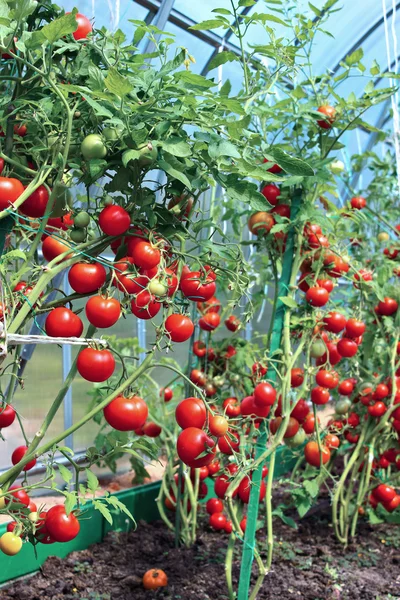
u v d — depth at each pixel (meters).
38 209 1.13
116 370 2.52
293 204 1.71
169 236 1.21
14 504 1.11
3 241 1.10
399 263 2.47
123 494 2.28
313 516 2.56
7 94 1.23
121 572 1.91
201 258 1.29
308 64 1.78
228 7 2.76
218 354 2.15
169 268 1.25
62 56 1.15
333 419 2.40
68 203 1.17
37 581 1.84
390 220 3.01
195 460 1.25
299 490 2.06
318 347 1.77
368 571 2.06
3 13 1.06
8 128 1.12
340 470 3.18
